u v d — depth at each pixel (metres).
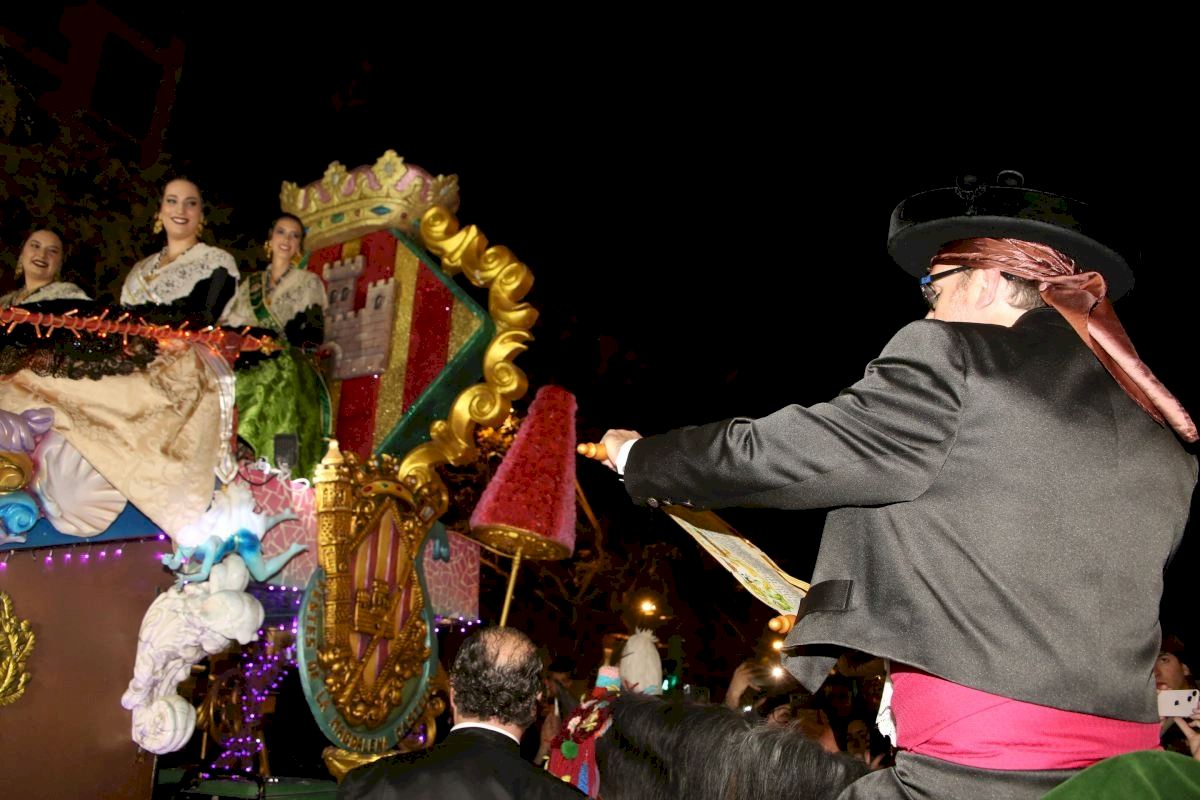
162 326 4.78
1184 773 1.51
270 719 8.68
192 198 5.66
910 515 1.77
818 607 1.82
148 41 10.99
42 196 8.16
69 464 4.56
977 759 1.62
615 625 12.12
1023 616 1.65
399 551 5.81
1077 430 1.73
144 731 4.57
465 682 2.96
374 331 6.27
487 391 6.09
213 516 4.82
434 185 6.48
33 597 4.41
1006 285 1.98
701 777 2.12
